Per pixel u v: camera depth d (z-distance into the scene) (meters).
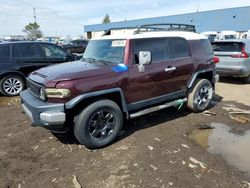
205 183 3.36
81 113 4.04
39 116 3.95
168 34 5.28
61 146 4.41
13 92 8.11
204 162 3.88
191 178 3.46
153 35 4.97
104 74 4.21
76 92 3.92
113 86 4.29
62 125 4.03
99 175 3.55
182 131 5.04
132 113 4.83
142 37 4.77
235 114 6.02
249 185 3.35
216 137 4.89
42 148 4.36
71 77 3.93
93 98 4.22
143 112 4.84
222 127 5.33
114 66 4.43
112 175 3.53
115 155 4.04
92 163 3.87
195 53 5.70
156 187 3.28
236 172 3.66
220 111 6.20
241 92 8.16
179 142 4.49
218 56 9.36
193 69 5.63
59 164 3.87
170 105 5.34
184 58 5.44
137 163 3.78
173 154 4.06
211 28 45.38
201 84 5.84
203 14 46.19
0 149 4.32
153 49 4.92
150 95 4.91
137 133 4.85
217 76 6.34
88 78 4.05
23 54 8.12
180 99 5.64
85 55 5.39
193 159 3.94
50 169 3.74
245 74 9.12
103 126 4.28
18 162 3.91
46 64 8.44
